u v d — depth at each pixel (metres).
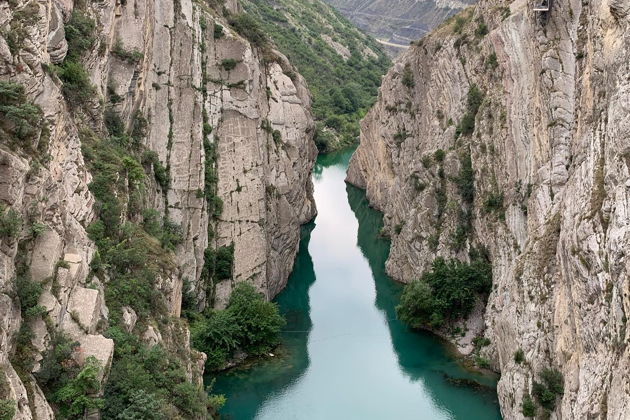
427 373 46.56
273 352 49.09
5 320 23.69
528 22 48.12
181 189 50.84
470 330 50.69
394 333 52.69
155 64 52.19
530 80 47.16
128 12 47.88
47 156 29.11
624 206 28.05
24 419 22.47
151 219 42.31
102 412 26.92
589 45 38.28
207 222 52.41
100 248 34.03
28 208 27.14
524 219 45.78
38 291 25.92
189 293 48.03
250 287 50.69
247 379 45.53
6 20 29.41
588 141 34.97
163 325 35.59
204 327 46.16
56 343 26.31
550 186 41.34
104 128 42.31
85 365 26.67
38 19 30.89
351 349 49.97
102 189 36.56
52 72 31.92
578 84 40.25
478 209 53.25
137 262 35.97
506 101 51.31
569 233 34.31
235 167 55.75
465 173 56.00
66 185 31.97
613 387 26.97
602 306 29.45
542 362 36.47
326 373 46.62
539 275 38.78
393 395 44.16
